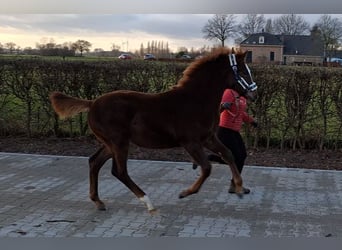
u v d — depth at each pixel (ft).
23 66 33.42
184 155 30.35
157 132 18.33
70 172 25.55
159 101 18.47
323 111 30.53
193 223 17.65
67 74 32.99
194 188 18.17
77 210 19.08
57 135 35.04
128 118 18.40
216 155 20.72
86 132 34.68
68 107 19.22
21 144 32.89
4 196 20.89
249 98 19.25
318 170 26.48
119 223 17.57
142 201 18.49
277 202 20.47
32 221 17.66
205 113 18.39
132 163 27.96
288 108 30.83
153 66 31.89
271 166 27.61
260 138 32.14
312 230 17.01
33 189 22.11
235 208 19.56
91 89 32.96
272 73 30.37
